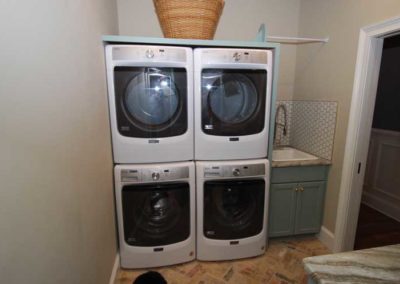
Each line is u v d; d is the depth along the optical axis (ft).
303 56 8.14
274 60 5.89
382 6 5.26
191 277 5.98
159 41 5.34
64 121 2.96
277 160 6.89
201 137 5.82
